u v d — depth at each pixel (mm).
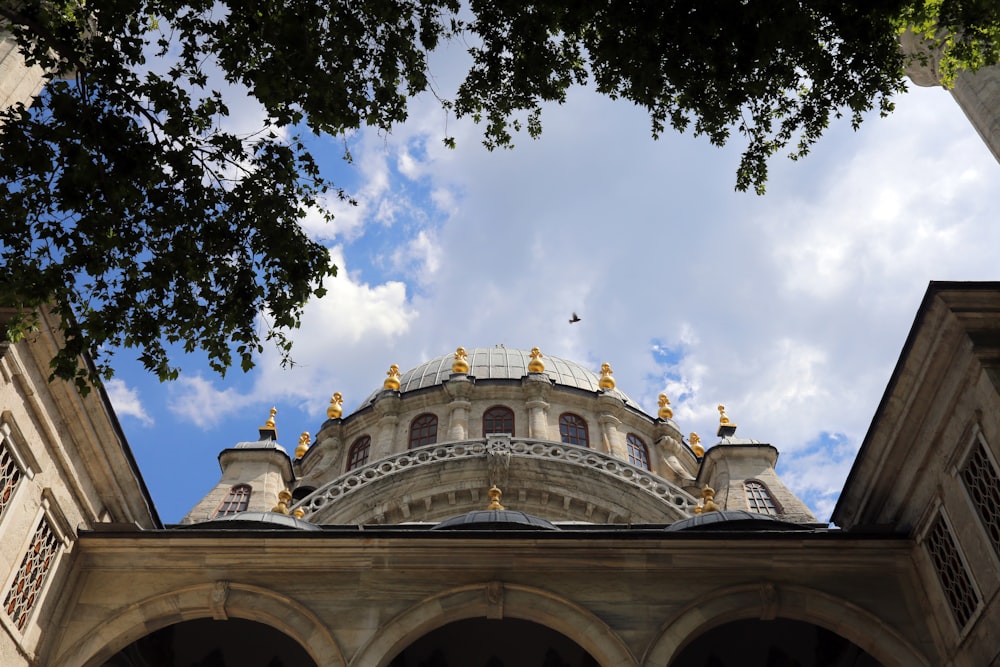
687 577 14492
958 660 13234
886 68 11750
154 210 11016
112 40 10594
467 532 14680
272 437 36562
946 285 12617
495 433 36219
